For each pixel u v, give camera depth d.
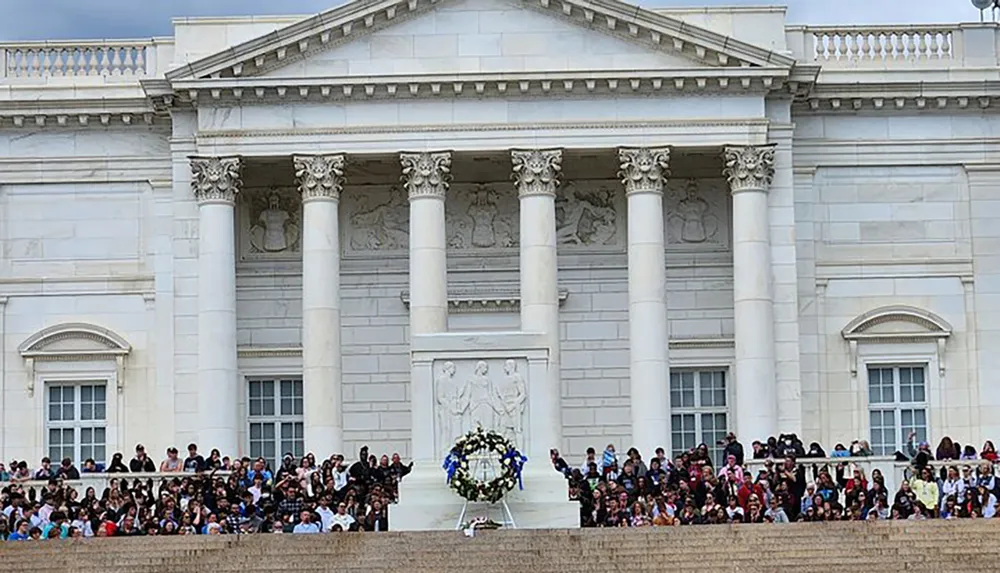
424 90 79.00
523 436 60.50
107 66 83.31
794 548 55.41
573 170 82.88
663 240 79.75
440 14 79.50
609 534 55.91
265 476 67.44
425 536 55.69
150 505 63.59
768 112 80.56
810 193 83.00
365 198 84.06
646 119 79.19
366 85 78.75
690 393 83.12
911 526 56.94
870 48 83.19
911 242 83.31
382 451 83.00
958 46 83.38
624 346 83.31
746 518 61.69
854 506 62.94
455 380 60.66
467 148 79.19
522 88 78.88
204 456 78.06
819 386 82.56
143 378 82.56
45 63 83.12
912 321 82.88
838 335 82.75
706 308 83.12
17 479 70.44
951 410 82.81
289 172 82.00
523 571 53.56
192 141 80.31
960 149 83.25
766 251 79.31
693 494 64.38
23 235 83.12
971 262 83.19
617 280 83.56
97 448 82.56
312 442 78.00
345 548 55.34
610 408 83.06
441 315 78.75
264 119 79.25
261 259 83.19
